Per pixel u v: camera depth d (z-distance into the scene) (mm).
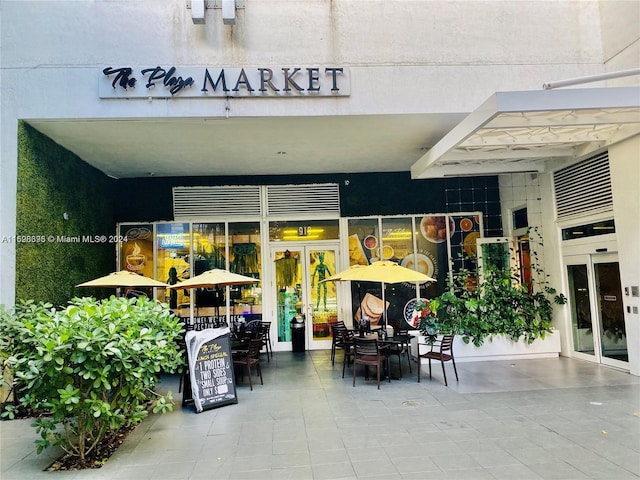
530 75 7105
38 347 3949
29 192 6758
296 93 6793
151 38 6738
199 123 6969
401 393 6387
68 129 7027
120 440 4809
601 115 5801
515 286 9328
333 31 6969
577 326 8508
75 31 6676
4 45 6598
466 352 8492
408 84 6957
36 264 6922
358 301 10539
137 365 4398
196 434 4949
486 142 6812
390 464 4012
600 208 7562
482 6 7156
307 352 10109
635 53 6543
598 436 4531
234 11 6715
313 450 4387
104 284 6984
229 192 10523
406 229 10758
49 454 4551
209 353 6043
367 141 8227
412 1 7082
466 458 4094
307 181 10664
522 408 5520
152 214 10383
